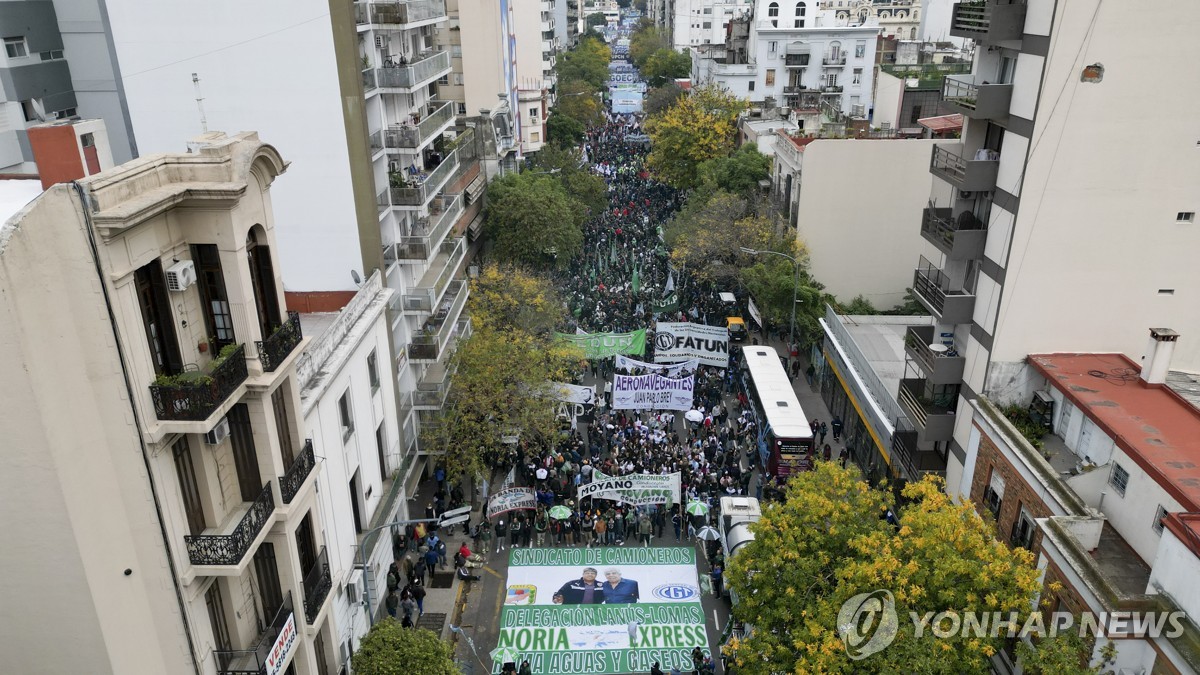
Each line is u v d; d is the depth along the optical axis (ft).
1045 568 71.51
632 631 95.91
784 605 70.85
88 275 45.91
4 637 50.75
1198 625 56.24
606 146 339.36
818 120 216.13
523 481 122.01
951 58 277.85
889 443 115.34
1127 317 89.45
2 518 47.14
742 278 170.71
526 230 175.22
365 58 112.98
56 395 45.75
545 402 120.06
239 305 56.03
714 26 490.90
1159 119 81.66
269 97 94.53
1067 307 89.40
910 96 205.77
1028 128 83.46
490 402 115.96
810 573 70.64
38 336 44.21
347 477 85.66
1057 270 87.86
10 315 42.29
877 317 151.94
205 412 51.47
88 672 51.78
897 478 112.27
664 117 258.16
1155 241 86.28
